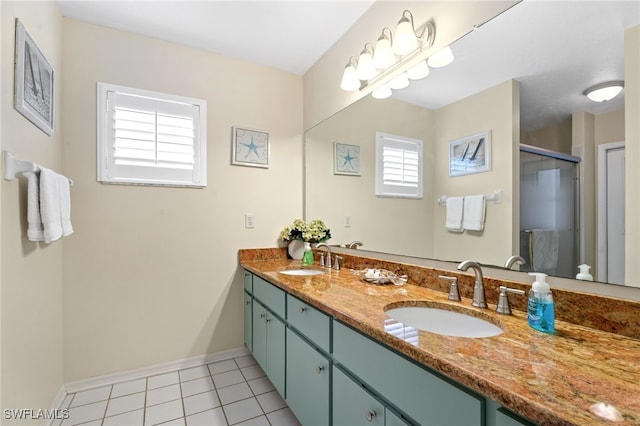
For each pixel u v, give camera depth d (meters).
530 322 0.95
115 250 2.04
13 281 1.24
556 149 1.04
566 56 1.02
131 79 2.09
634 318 0.85
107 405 1.79
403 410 0.87
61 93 1.88
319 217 2.46
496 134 1.23
